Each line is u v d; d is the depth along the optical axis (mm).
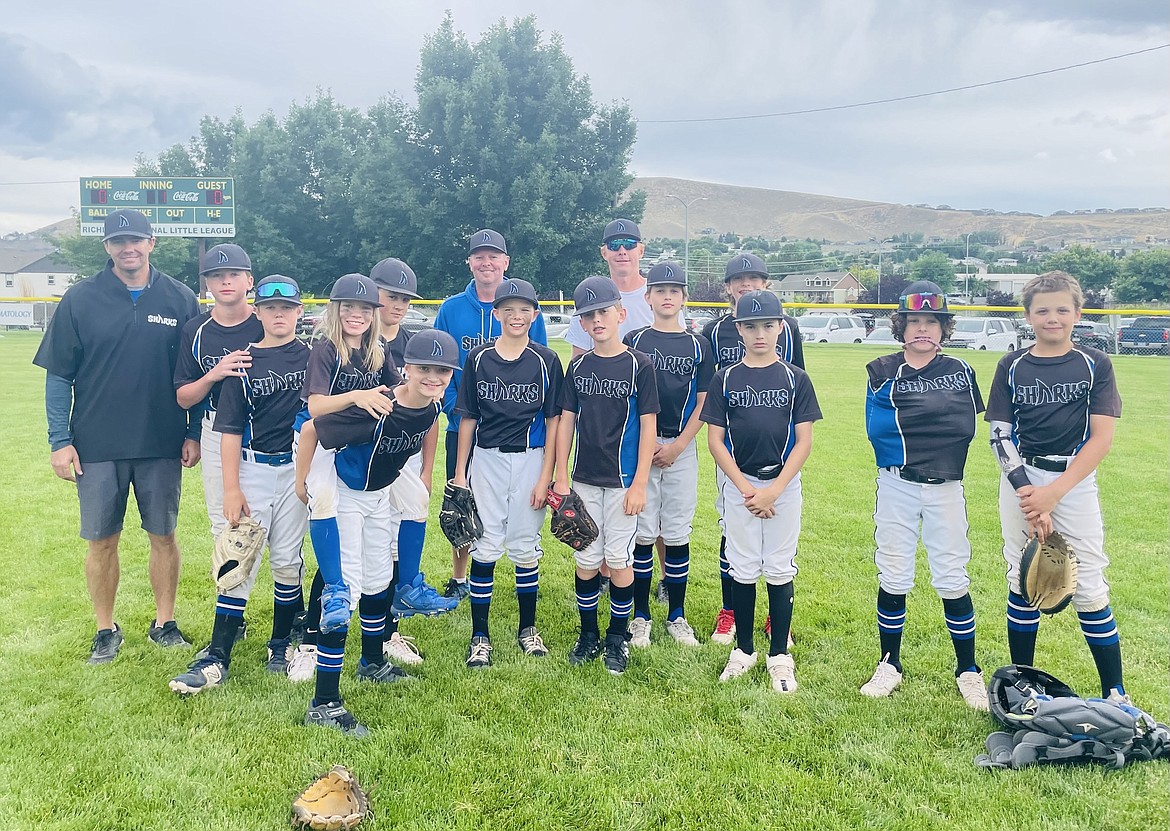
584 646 3936
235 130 43062
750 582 3758
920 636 4121
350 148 38125
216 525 3859
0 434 9656
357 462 3361
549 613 4559
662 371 4164
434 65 33469
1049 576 3143
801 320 29609
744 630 3803
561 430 3922
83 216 24469
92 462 3754
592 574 3895
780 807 2701
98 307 3699
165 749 3002
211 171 43562
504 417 3891
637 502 3791
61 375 3707
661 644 4105
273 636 3816
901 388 3471
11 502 6629
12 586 4715
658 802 2725
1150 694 3426
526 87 32812
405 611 4445
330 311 3430
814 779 2854
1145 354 22125
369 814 2631
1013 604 3428
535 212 30703
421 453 4430
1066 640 4004
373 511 3508
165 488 3908
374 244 34219
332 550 3236
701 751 3043
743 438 3664
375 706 3393
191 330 3729
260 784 2799
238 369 3494
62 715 3240
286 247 36781
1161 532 5902
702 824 2613
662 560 4770
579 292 3834
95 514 3754
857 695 3494
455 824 2598
